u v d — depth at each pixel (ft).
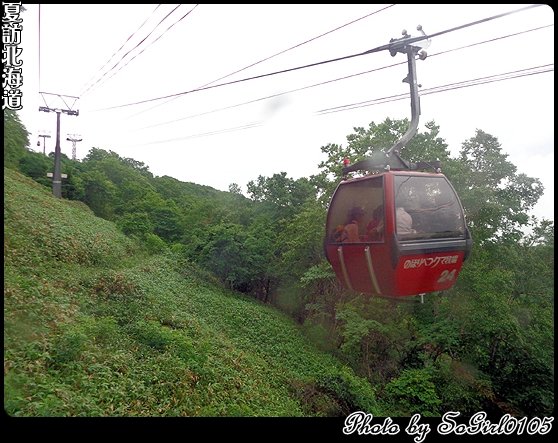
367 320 56.03
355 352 60.39
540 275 62.54
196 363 35.17
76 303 38.68
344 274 24.64
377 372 57.98
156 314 45.55
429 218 21.80
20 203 57.62
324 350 66.13
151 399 27.43
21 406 21.24
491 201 52.44
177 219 131.13
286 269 85.51
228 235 91.71
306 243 74.18
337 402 43.86
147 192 149.48
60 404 22.35
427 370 51.37
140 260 75.72
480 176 56.24
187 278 80.59
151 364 32.50
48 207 67.56
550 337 53.98
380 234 21.42
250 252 91.56
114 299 44.91
